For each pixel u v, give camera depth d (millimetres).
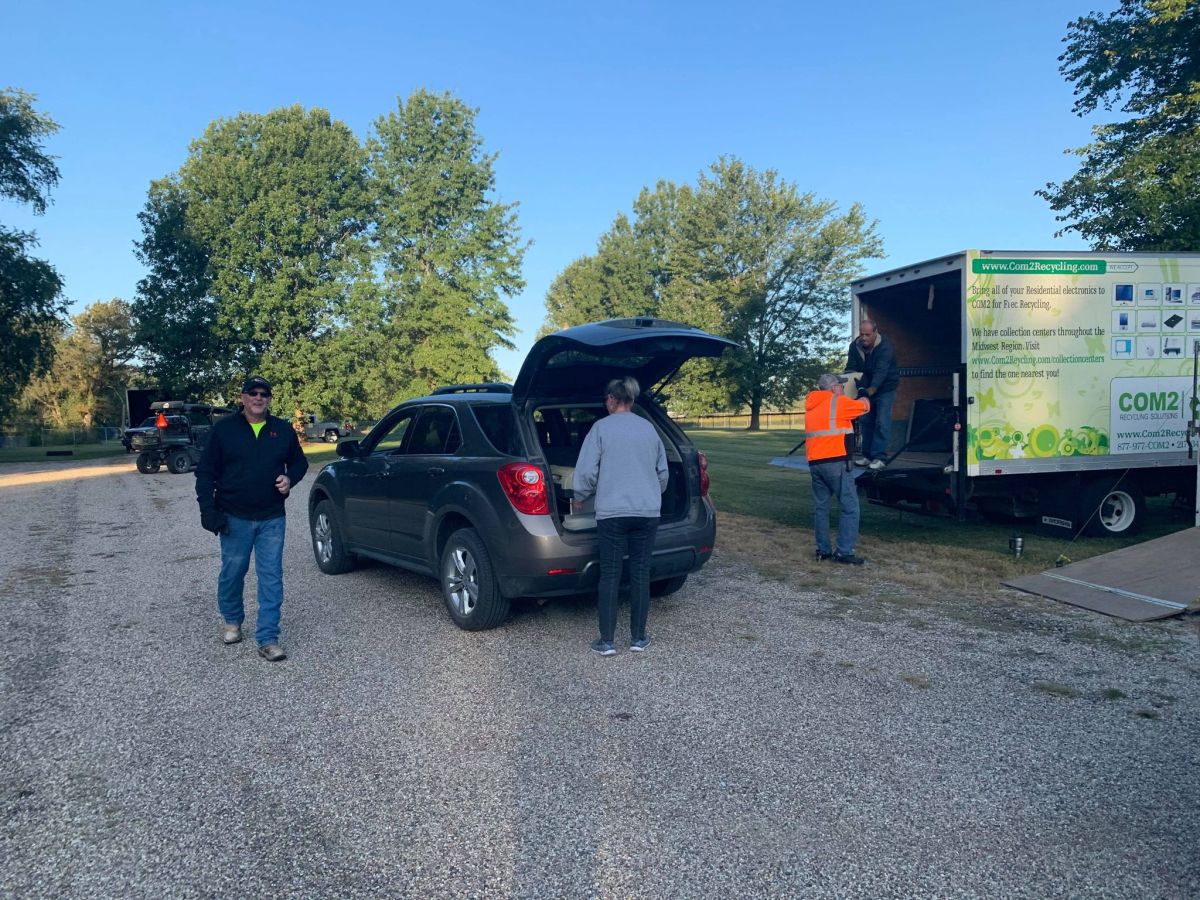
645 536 5020
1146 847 2801
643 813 3088
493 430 5613
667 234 59594
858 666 4719
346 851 2857
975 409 7832
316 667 4883
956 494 8039
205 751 3701
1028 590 6359
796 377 46688
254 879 2689
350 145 35938
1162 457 8352
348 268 32906
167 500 14875
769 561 7758
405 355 31516
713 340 5301
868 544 8508
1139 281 8180
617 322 5480
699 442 30266
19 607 6492
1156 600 5695
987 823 2975
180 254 33406
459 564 5676
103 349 74188
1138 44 17109
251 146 34188
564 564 5148
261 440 5066
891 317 9922
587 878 2672
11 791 3334
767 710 4078
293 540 9734
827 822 2998
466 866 2752
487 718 4047
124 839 2951
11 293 32219
